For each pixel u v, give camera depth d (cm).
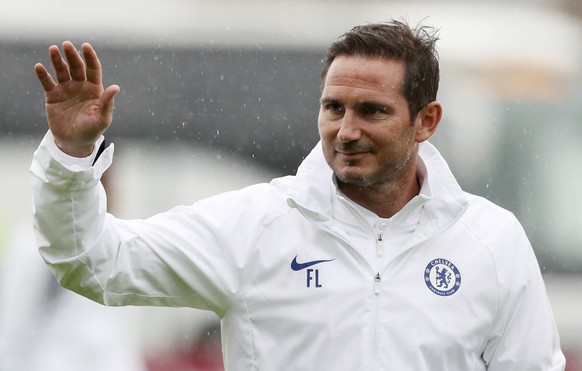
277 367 1560
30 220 3644
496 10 4456
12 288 2658
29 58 4519
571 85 4141
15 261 2683
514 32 4334
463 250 1619
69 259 1498
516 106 4119
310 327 1559
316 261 1577
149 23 4462
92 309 2650
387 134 1558
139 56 4400
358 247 1585
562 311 3741
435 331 1570
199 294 1574
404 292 1582
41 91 4522
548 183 4025
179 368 3441
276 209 1603
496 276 1612
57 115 1462
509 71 4178
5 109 4488
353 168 1555
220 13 4472
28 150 4441
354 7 4528
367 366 1548
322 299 1566
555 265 3916
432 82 1625
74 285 1531
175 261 1563
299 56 4438
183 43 4434
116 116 4328
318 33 4462
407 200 1641
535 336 1627
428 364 1566
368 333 1559
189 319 3491
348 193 1628
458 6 4500
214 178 4341
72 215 1478
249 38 4450
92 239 1500
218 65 4412
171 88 4391
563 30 4312
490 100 4147
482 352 1623
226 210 1600
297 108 4419
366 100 1545
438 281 1594
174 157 4325
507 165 4081
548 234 3969
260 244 1580
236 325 1580
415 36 1602
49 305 2645
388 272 1588
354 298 1567
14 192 4100
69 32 4522
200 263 1562
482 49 4281
